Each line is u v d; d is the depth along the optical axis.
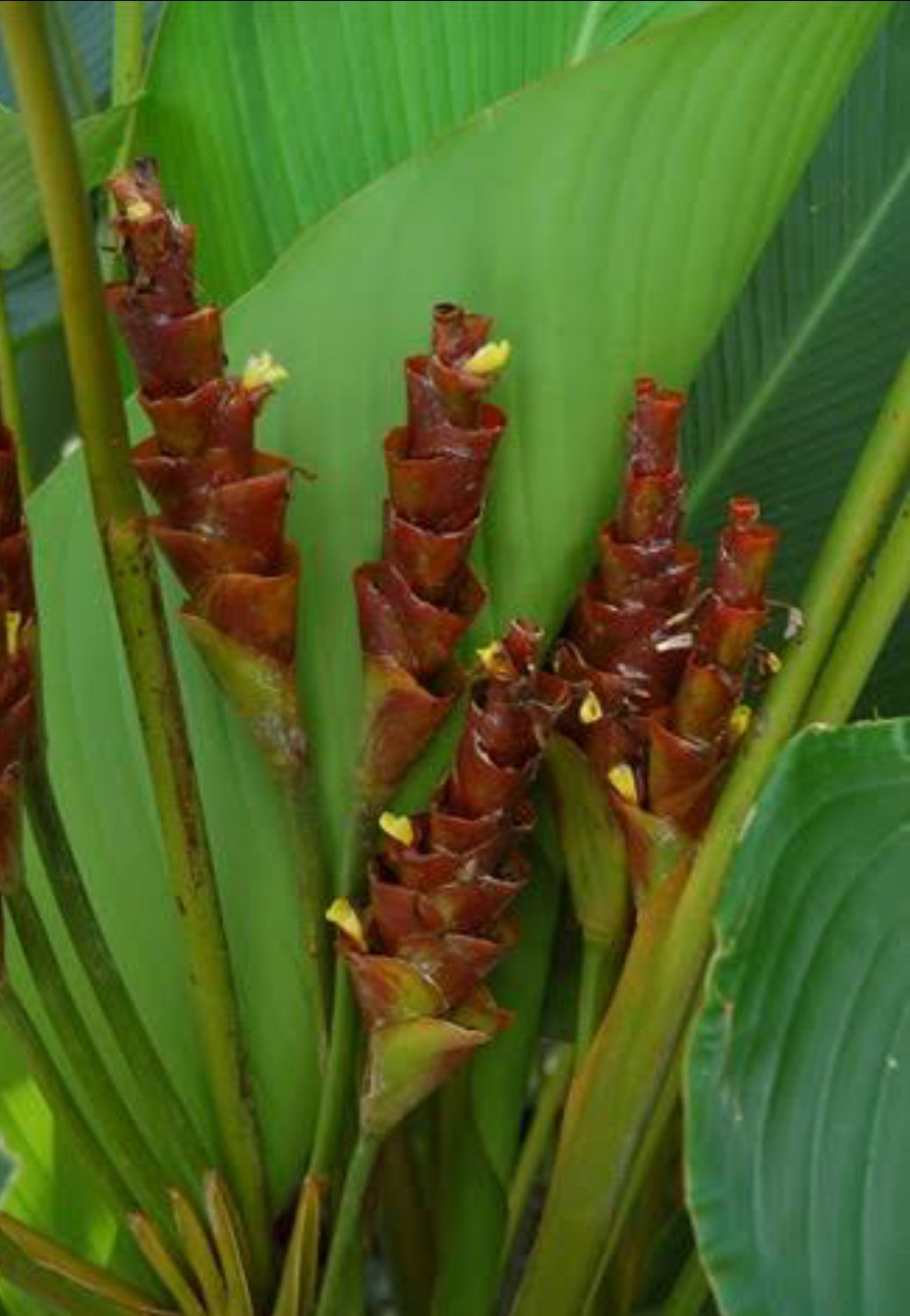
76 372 0.78
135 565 0.82
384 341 0.89
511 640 0.83
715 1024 0.84
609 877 0.93
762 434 1.17
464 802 0.85
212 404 0.83
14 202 0.93
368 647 0.87
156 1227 0.94
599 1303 1.12
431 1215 1.12
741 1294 0.85
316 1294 0.96
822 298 1.18
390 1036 0.88
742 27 0.80
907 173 1.18
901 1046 0.86
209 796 0.95
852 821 0.85
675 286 0.87
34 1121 1.00
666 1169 1.12
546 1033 1.11
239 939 0.95
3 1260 0.88
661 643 0.87
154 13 1.36
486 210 0.86
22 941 0.88
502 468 0.89
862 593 0.89
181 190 1.06
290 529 0.91
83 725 0.96
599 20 1.07
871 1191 0.86
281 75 1.04
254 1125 0.94
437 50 1.05
